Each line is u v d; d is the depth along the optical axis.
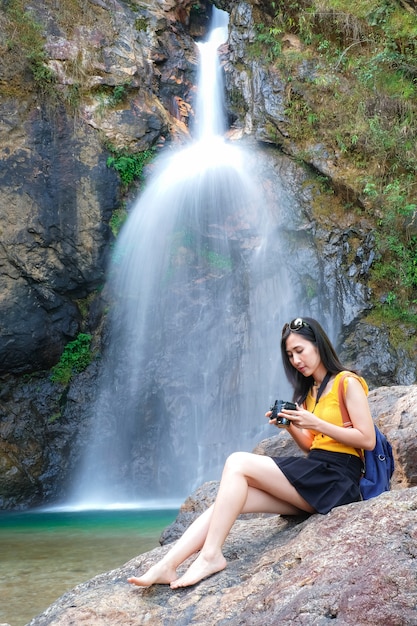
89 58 14.48
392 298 13.36
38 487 13.17
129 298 14.30
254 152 15.16
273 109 15.01
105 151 14.23
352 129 14.36
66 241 13.81
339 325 13.40
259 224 14.53
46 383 13.96
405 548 2.59
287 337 3.46
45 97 13.91
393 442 4.52
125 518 10.28
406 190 13.98
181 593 3.05
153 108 14.90
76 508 12.28
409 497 2.87
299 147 14.78
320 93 14.82
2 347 13.30
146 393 13.98
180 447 13.70
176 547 3.17
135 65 14.89
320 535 2.95
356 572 2.54
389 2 14.73
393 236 13.70
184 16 17.09
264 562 3.04
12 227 13.41
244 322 14.08
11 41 13.73
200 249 14.61
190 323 14.23
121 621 2.95
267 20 15.83
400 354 12.98
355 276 13.60
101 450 13.77
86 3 14.93
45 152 13.76
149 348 14.18
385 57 14.34
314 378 3.47
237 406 13.70
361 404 3.24
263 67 15.41
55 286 13.79
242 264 14.41
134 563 3.51
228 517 3.16
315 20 15.39
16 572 6.18
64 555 6.95
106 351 14.23
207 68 16.72
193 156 15.19
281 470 3.23
